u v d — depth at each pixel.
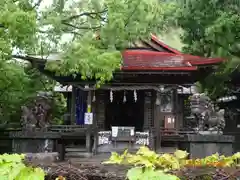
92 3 13.95
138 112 29.41
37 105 19.47
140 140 22.27
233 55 23.11
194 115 19.95
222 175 2.86
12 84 15.91
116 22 12.95
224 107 31.17
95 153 21.44
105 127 27.88
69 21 14.31
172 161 3.03
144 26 13.70
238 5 19.41
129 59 23.61
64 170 2.96
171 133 22.41
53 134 18.66
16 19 10.73
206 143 19.11
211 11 20.09
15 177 2.75
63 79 23.48
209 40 21.03
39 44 14.16
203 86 27.92
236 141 29.47
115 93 28.48
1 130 20.92
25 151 18.45
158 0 14.56
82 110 25.75
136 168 2.81
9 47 11.73
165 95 25.98
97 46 14.36
